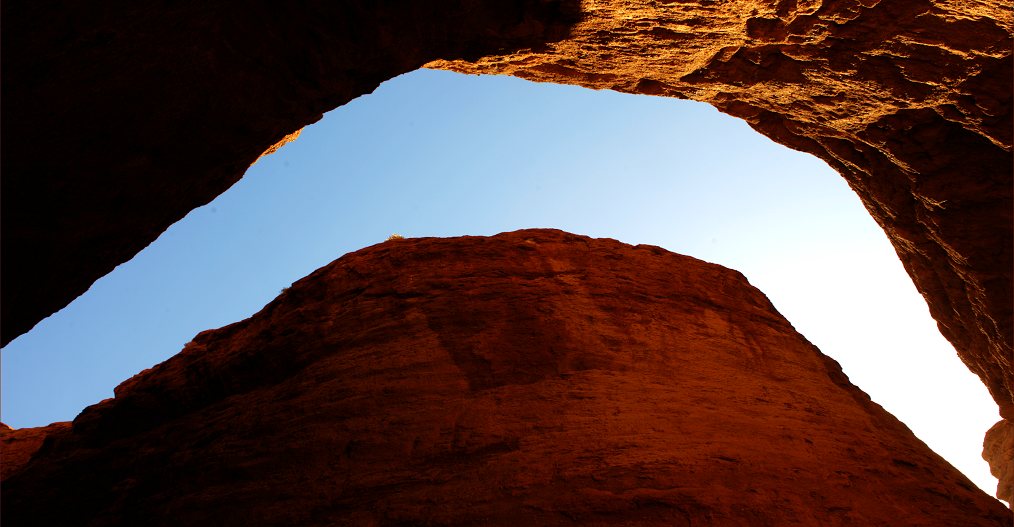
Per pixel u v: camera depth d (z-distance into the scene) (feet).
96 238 30.09
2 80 22.66
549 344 26.48
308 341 29.01
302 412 25.84
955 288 47.32
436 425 23.89
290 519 22.44
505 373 25.55
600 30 35.35
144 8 22.99
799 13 34.45
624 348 26.89
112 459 30.48
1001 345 45.93
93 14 22.24
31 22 21.48
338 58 29.32
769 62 38.70
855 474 23.62
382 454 23.36
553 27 34.01
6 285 28.19
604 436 22.70
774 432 24.49
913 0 32.78
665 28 35.47
